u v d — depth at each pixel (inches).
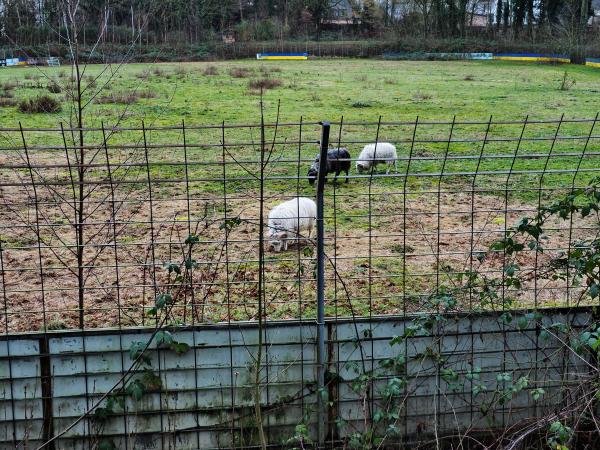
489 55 2743.6
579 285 221.6
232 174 636.1
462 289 213.0
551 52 2689.5
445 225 471.5
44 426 197.2
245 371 199.6
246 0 3393.2
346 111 1098.7
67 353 194.4
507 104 1212.5
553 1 3021.7
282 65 2266.2
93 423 197.9
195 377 198.4
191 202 534.6
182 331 196.2
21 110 967.6
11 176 621.9
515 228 218.2
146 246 408.8
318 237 198.2
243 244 415.5
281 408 202.7
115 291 330.6
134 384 193.5
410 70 2085.4
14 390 195.3
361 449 196.2
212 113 1035.9
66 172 633.0
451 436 198.4
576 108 1157.7
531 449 200.7
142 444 201.0
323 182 195.5
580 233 427.8
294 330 200.2
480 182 605.3
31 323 289.6
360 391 202.4
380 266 371.2
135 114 920.3
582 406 195.9
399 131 898.1
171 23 2411.4
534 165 668.1
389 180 618.2
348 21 3444.9
